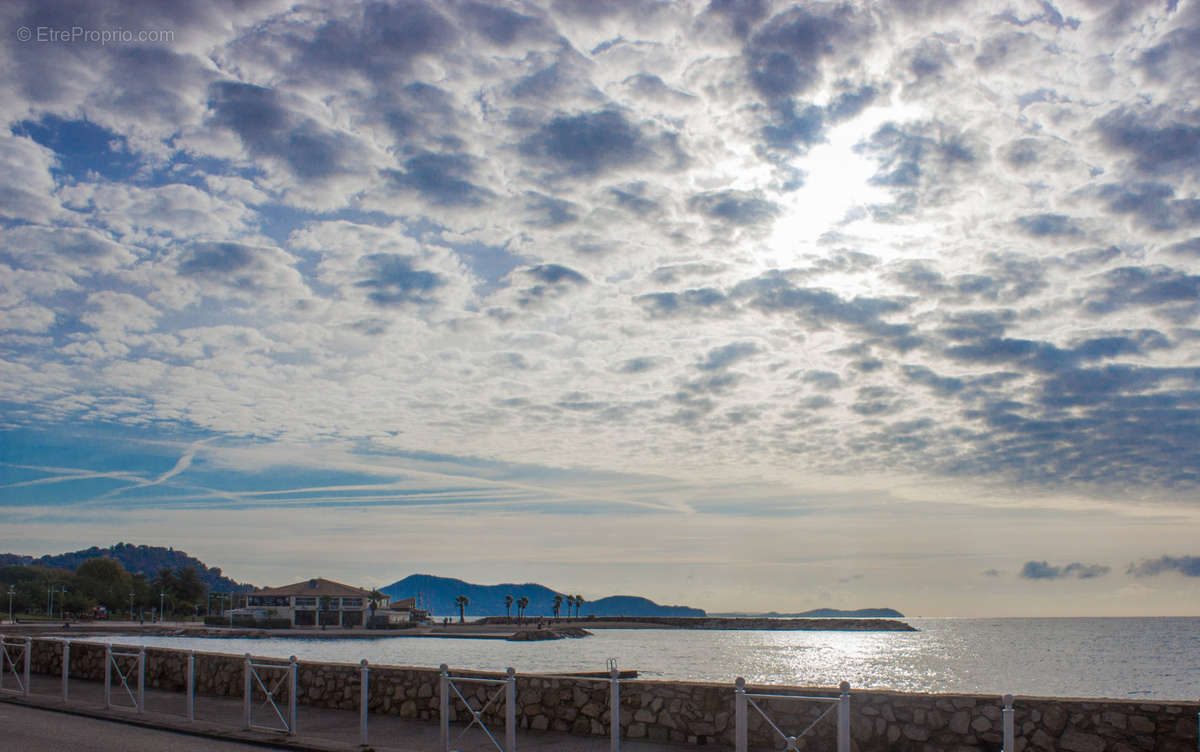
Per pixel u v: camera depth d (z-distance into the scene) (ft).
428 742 41.29
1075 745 33.35
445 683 39.04
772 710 38.75
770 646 552.41
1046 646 605.31
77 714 52.11
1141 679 296.10
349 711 51.26
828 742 37.24
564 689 44.04
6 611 615.57
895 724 36.24
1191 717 31.96
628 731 41.75
